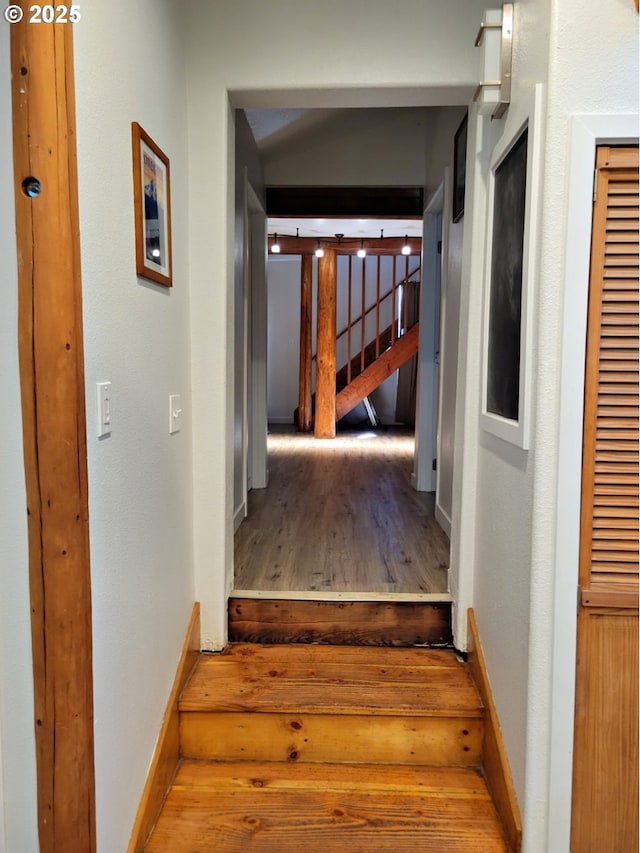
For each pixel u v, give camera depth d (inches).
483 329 66.5
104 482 44.6
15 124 37.4
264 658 74.0
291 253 248.7
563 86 44.7
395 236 249.9
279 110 116.7
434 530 111.6
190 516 72.1
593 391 46.5
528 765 49.8
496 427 59.4
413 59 66.3
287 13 66.7
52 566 40.1
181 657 67.3
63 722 41.2
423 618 77.7
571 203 45.1
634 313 45.7
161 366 59.4
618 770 48.9
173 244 63.2
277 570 88.4
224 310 71.4
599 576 48.0
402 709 63.7
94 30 41.9
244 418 118.0
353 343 313.7
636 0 43.9
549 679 48.6
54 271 38.3
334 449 222.8
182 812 56.9
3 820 42.5
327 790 60.4
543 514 47.8
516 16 54.6
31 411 39.3
